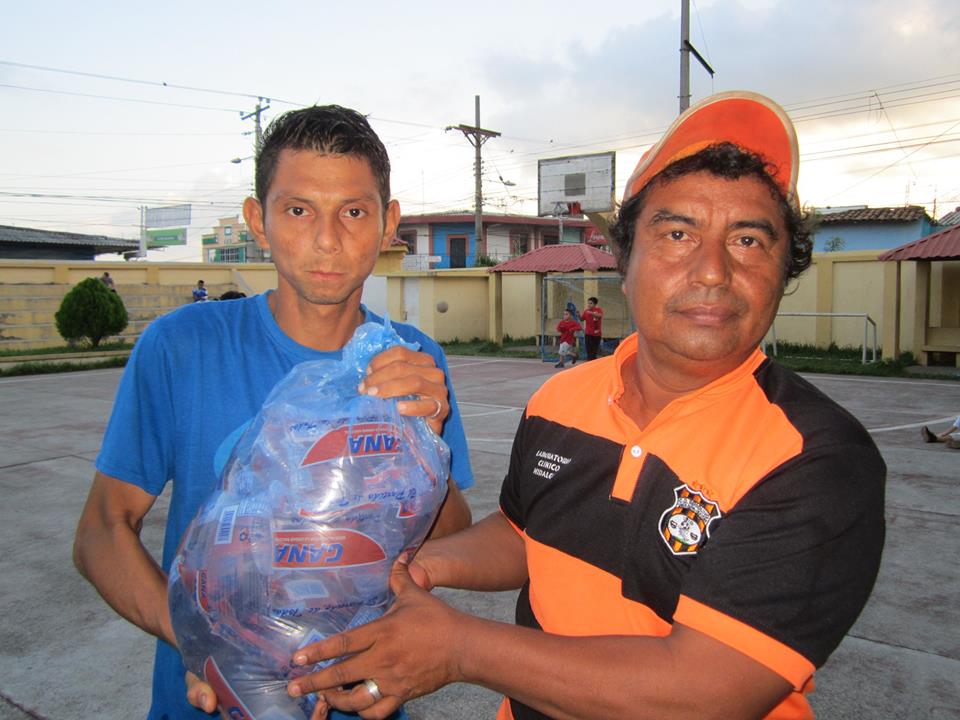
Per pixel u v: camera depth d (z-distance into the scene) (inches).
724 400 44.8
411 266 1381.6
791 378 45.8
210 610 40.7
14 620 142.0
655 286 44.9
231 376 53.3
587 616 47.4
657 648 37.5
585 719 37.2
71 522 202.2
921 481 231.9
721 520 41.6
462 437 65.1
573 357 619.5
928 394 423.8
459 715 111.0
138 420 51.6
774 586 37.3
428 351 64.2
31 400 445.4
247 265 927.0
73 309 669.9
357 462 42.3
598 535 46.9
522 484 54.1
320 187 49.4
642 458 45.5
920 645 126.3
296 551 40.5
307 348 54.9
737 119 46.8
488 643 38.0
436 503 47.1
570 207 1008.2
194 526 43.4
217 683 41.8
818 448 39.7
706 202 43.5
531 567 52.2
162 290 850.8
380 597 43.2
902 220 1000.2
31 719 110.0
